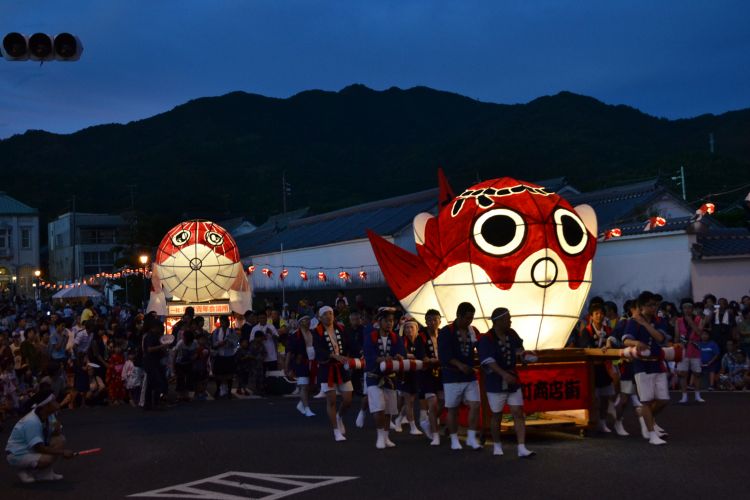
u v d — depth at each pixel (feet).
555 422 33.73
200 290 77.92
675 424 37.37
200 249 77.41
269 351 61.57
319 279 120.06
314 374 46.06
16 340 58.23
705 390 54.49
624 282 82.48
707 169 169.78
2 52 36.68
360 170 433.48
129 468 30.27
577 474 25.84
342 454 31.60
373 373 33.06
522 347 30.53
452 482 25.30
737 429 35.06
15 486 27.78
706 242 79.05
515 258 33.35
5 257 246.27
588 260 34.99
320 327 35.94
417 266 38.93
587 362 34.22
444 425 36.63
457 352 31.45
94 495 25.67
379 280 108.88
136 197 338.34
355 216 135.23
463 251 34.06
